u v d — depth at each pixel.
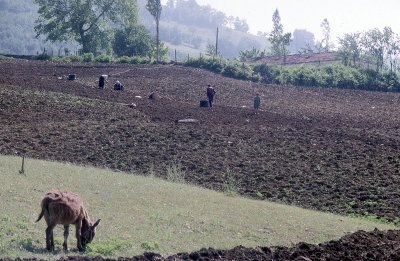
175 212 17.77
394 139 36.16
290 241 16.17
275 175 27.30
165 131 35.06
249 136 35.31
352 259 13.64
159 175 25.80
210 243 14.77
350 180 26.66
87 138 31.50
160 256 12.45
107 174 23.05
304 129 38.59
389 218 21.33
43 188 17.88
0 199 15.56
